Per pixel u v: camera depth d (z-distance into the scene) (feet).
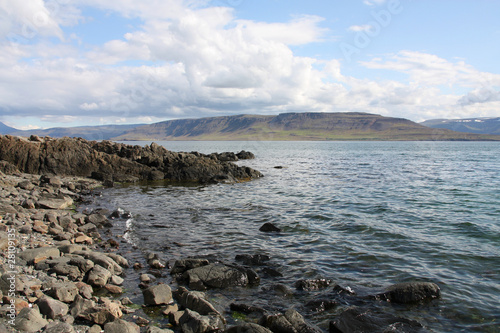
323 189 96.22
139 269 34.45
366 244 44.16
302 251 41.34
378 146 589.32
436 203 73.36
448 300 28.63
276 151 403.75
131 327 21.70
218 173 123.24
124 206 69.82
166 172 124.16
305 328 22.74
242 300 28.43
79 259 31.37
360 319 24.72
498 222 55.88
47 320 21.77
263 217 60.23
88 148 118.42
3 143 107.65
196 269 32.53
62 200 63.93
